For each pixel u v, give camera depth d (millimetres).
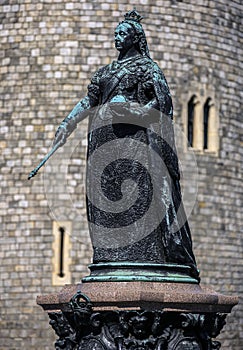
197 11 31203
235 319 31375
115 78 11336
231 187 31828
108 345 10531
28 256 29438
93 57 29953
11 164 29781
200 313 10711
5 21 30375
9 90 30078
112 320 10562
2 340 29375
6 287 29453
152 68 11281
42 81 29922
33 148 29734
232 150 32000
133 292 10312
